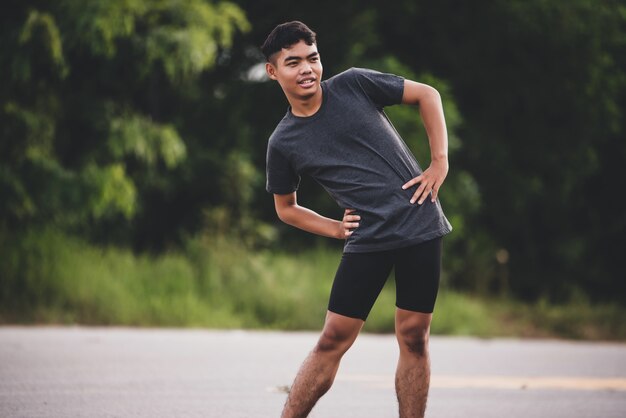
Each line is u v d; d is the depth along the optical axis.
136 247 28.64
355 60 28.72
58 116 24.17
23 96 23.44
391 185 6.33
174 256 23.62
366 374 12.23
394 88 6.55
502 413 9.36
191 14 23.27
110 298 20.88
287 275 23.94
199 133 30.12
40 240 21.84
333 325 6.53
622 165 37.66
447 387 11.23
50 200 23.17
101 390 10.17
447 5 31.41
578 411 9.55
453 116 27.88
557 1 31.08
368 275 6.43
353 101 6.44
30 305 20.47
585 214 39.06
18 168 23.20
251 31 29.16
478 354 15.33
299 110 6.50
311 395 6.60
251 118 30.08
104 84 25.03
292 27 6.41
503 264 31.25
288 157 6.56
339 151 6.40
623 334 25.27
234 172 28.67
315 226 6.82
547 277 38.69
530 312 26.50
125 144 23.92
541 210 37.72
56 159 24.20
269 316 22.41
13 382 10.59
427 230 6.36
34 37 21.64
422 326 6.54
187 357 13.52
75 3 21.81
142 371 11.83
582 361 14.52
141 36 22.91
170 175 28.31
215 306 22.22
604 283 39.44
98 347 14.40
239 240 24.81
